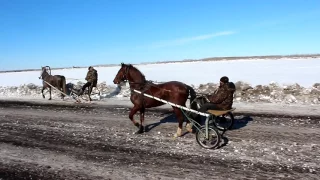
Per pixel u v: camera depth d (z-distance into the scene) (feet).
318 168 22.24
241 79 78.28
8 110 54.65
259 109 45.52
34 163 25.67
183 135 32.60
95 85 61.72
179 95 31.04
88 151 28.48
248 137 30.71
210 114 28.07
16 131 37.65
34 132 36.76
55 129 37.91
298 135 30.89
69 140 32.53
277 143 28.37
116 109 50.47
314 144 27.71
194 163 24.26
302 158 24.32
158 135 33.06
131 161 25.30
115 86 75.72
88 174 22.79
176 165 23.98
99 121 41.52
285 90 55.42
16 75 154.92
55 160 26.27
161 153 27.02
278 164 23.30
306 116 39.55
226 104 29.48
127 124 39.04
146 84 33.32
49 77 66.44
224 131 32.50
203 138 28.86
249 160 24.38
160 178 21.57
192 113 30.68
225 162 24.17
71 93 68.13
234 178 21.06
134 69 34.30
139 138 32.19
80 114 47.50
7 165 25.39
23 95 78.13
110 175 22.44
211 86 65.10
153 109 48.16
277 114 41.42
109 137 33.04
